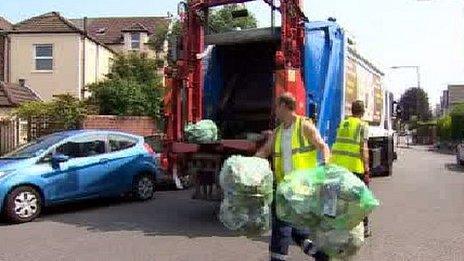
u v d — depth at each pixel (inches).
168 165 418.3
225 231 359.3
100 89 1028.5
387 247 317.1
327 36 434.6
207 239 335.3
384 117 724.7
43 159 421.1
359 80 555.5
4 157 436.5
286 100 244.1
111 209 454.9
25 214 399.5
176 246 316.8
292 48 387.5
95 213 434.9
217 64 457.4
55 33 1317.7
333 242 189.0
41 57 1326.3
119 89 1013.8
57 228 373.4
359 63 551.5
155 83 1112.2
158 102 1031.6
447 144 1851.6
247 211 215.5
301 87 386.6
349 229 189.3
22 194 399.2
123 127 845.2
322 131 423.8
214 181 392.5
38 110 780.6
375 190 579.5
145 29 1763.0
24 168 406.0
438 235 349.7
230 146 386.9
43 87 1318.9
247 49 455.2
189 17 428.5
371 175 703.7
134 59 1210.0
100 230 364.8
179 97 425.1
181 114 424.5
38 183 409.1
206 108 442.9
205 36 440.5
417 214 427.2
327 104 434.3
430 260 289.0
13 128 774.5
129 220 401.7
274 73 399.5
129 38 1779.0
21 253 300.8
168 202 492.1
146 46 1737.2
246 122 456.4
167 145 419.2
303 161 238.1
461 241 333.1
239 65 462.3
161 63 1250.0
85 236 344.8
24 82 1305.4
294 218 193.9
